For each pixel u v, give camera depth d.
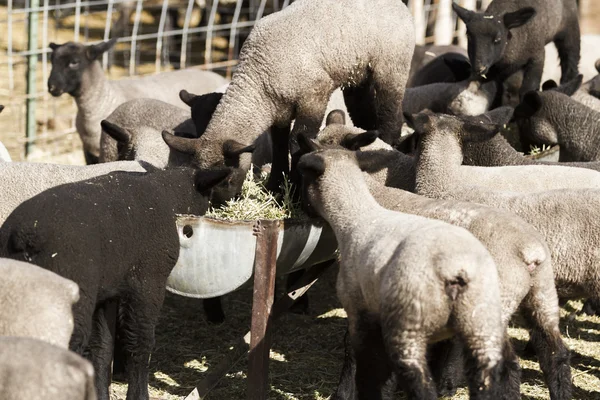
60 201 8.02
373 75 11.98
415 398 7.29
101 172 10.11
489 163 11.98
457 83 16.41
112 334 9.14
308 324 12.48
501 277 8.12
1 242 7.93
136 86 17.92
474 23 15.38
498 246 8.16
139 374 9.04
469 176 10.15
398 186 10.84
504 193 9.41
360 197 8.71
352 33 11.44
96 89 17.23
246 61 11.25
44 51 20.34
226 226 9.01
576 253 8.88
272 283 9.06
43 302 6.81
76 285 7.03
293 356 11.25
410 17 12.22
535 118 13.95
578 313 12.80
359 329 8.27
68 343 7.30
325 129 10.98
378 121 12.49
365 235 8.18
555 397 8.48
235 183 10.39
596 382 10.41
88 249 7.95
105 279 8.30
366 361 8.38
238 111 11.09
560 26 17.09
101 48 17.23
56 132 21.22
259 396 9.29
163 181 9.13
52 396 5.87
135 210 8.57
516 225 8.23
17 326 6.73
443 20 23.89
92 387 6.03
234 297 13.61
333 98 13.72
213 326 12.34
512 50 16.06
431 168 10.11
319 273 10.83
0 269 6.91
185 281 9.33
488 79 16.44
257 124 11.16
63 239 7.80
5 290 6.79
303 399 9.89
